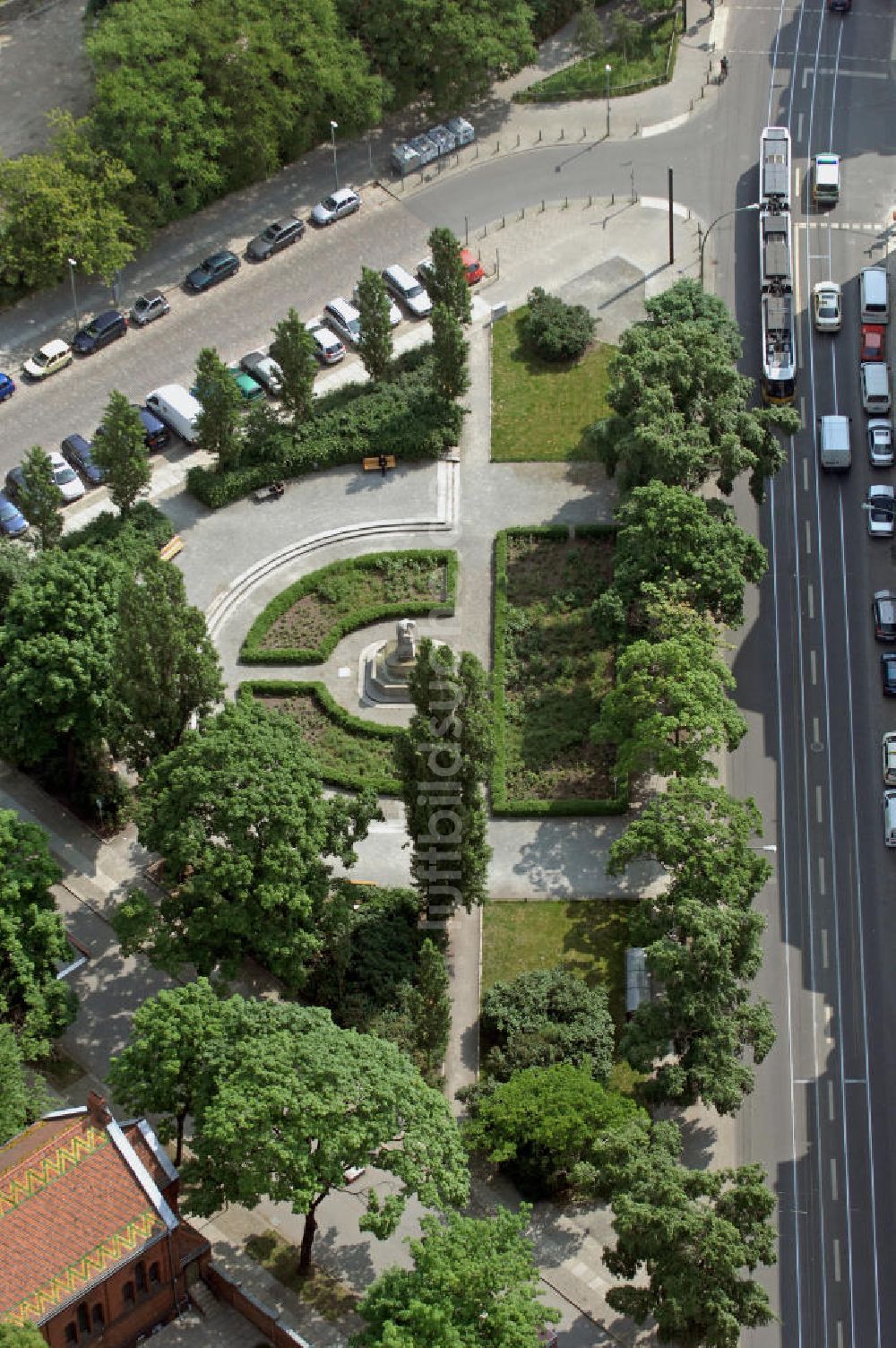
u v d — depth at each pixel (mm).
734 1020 139625
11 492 189125
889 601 176625
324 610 179375
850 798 165125
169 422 194750
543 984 148875
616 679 167250
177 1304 128875
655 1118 145375
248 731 144500
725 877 143500
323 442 190875
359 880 159750
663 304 187750
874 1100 146500
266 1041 128250
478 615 179250
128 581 153875
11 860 143625
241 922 140500
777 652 175625
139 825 148750
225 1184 126625
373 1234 136000
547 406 197125
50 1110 136875
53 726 158375
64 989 143750
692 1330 125875
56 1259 120688
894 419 194375
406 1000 145250
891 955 155000
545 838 162750
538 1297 134000
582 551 183500
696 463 169875
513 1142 137375
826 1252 138500
